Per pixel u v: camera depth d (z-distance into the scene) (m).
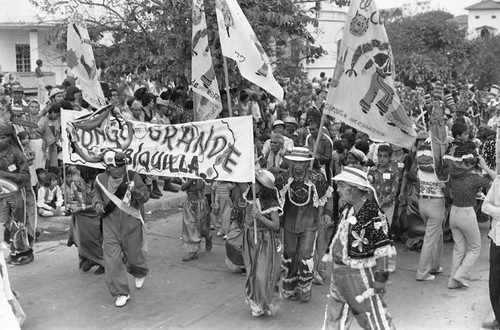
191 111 12.06
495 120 12.46
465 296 7.28
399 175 9.18
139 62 11.33
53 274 8.09
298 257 7.03
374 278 5.25
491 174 7.25
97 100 8.66
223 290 7.57
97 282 7.82
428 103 9.71
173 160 7.41
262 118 14.33
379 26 7.32
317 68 26.30
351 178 5.28
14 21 22.30
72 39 8.62
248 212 6.65
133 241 7.24
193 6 8.13
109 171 6.98
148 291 7.53
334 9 26.47
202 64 8.16
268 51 11.52
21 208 8.26
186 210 8.71
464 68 32.31
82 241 7.95
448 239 9.69
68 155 8.10
